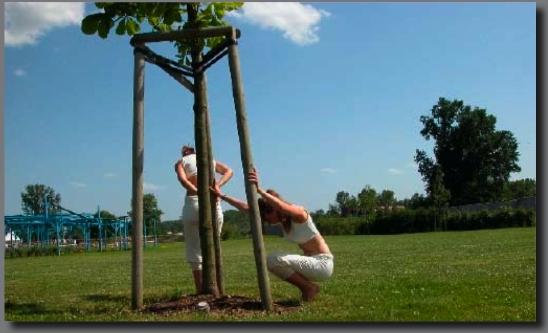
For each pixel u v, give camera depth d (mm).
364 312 6707
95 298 8883
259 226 6883
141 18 7887
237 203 7781
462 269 11953
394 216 65688
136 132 7148
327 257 7445
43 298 9117
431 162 97000
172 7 7598
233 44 7133
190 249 8289
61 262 25875
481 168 93562
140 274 7250
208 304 7062
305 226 7469
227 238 66938
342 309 6934
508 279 9680
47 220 46594
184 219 8250
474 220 62188
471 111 94000
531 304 7137
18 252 44750
